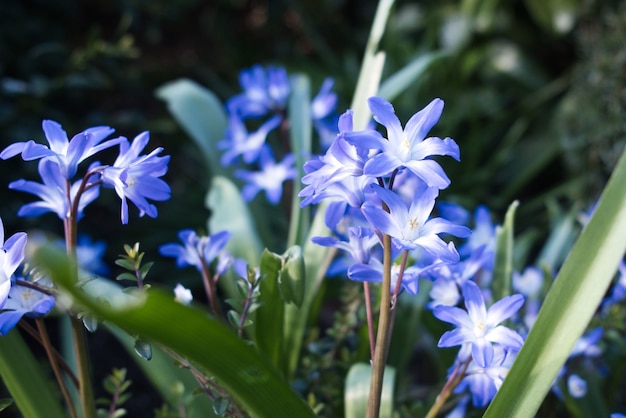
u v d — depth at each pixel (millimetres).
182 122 631
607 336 466
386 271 325
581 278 342
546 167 1048
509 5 1141
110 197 912
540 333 343
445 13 1117
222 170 626
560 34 1058
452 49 1064
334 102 584
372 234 356
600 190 835
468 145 938
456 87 1060
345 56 1172
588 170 865
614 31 818
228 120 659
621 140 787
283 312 432
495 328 353
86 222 906
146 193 340
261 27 1242
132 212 925
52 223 811
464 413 450
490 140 1029
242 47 1177
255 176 568
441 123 982
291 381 463
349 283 475
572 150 897
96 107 1028
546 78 1102
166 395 444
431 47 1063
